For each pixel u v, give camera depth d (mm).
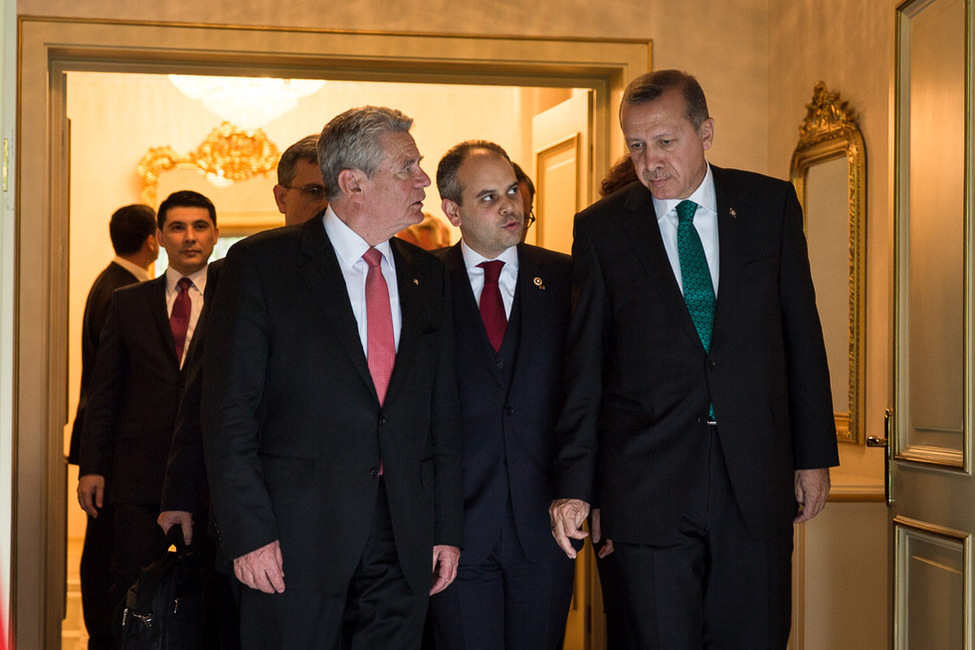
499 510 3258
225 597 3133
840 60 4461
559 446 3084
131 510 4227
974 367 2877
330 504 2787
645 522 2898
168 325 4398
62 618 5027
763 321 2914
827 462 2941
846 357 4402
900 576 3262
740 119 5113
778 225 2975
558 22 5016
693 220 2992
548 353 3342
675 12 5082
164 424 4262
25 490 4711
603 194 3768
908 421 3279
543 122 5895
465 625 3248
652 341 2932
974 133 2891
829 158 4516
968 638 2850
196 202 4625
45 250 4758
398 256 3066
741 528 2893
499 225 3338
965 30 2920
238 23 4852
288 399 2811
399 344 2930
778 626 2918
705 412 2893
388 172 2895
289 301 2824
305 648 2760
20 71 4723
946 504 3004
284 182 3688
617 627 3350
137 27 4789
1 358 2357
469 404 3291
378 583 2895
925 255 3172
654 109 2865
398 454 2869
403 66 5027
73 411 7988
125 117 8016
